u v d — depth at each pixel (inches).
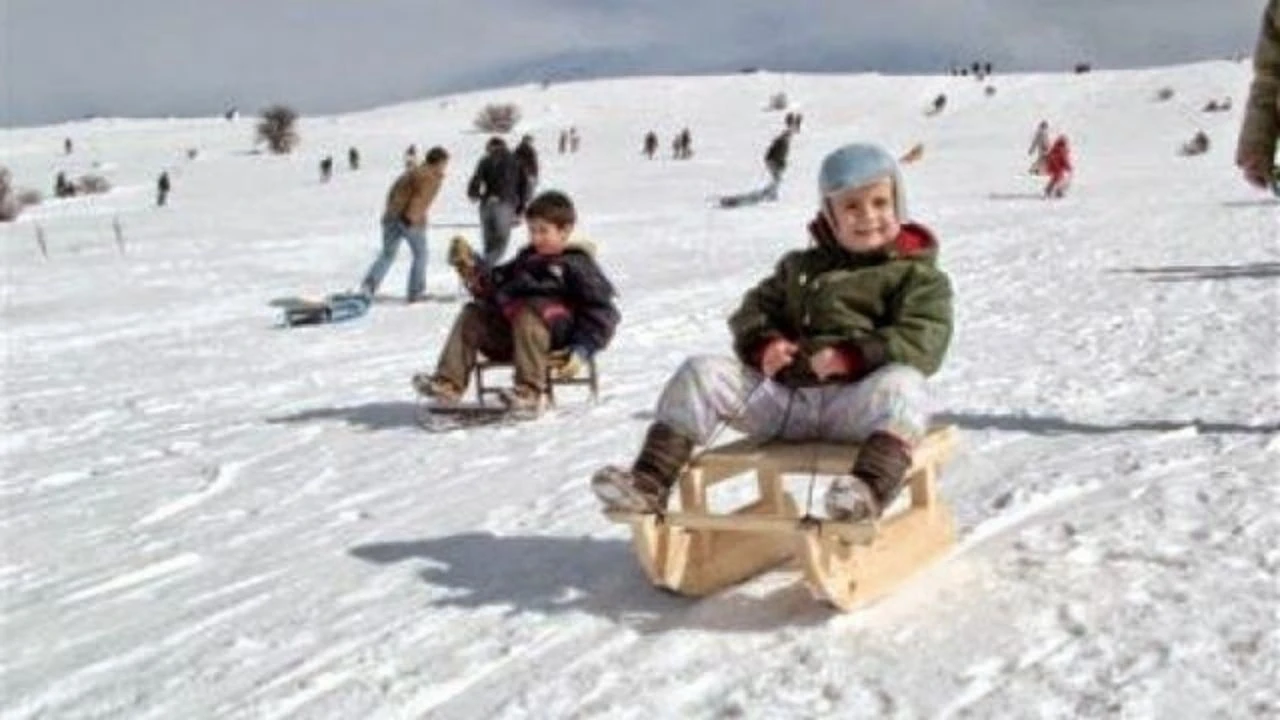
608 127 3321.9
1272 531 206.2
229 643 195.2
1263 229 827.4
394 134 3457.2
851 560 186.4
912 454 186.4
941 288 196.7
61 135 3961.6
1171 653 164.1
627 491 184.7
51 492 315.6
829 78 3895.2
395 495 283.9
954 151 2300.7
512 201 733.9
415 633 193.2
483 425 353.1
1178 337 427.2
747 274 730.2
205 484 309.4
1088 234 872.3
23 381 506.3
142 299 757.3
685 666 173.6
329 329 610.9
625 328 530.3
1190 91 3073.3
